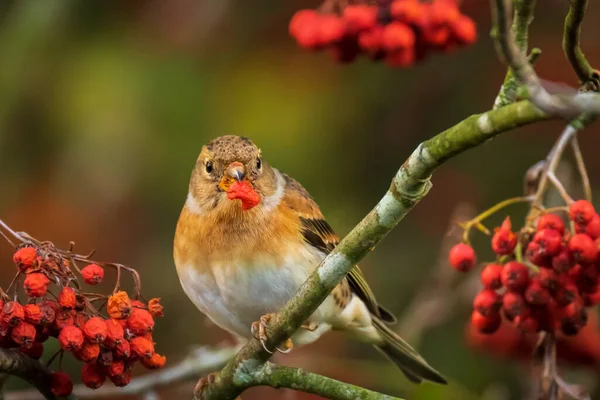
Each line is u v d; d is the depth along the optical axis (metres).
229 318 7.54
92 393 8.65
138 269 10.69
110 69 10.42
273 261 7.30
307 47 8.20
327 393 6.21
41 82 10.41
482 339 9.07
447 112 11.15
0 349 5.73
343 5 8.31
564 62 11.09
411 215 11.26
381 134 11.04
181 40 10.84
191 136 10.45
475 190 11.14
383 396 6.03
